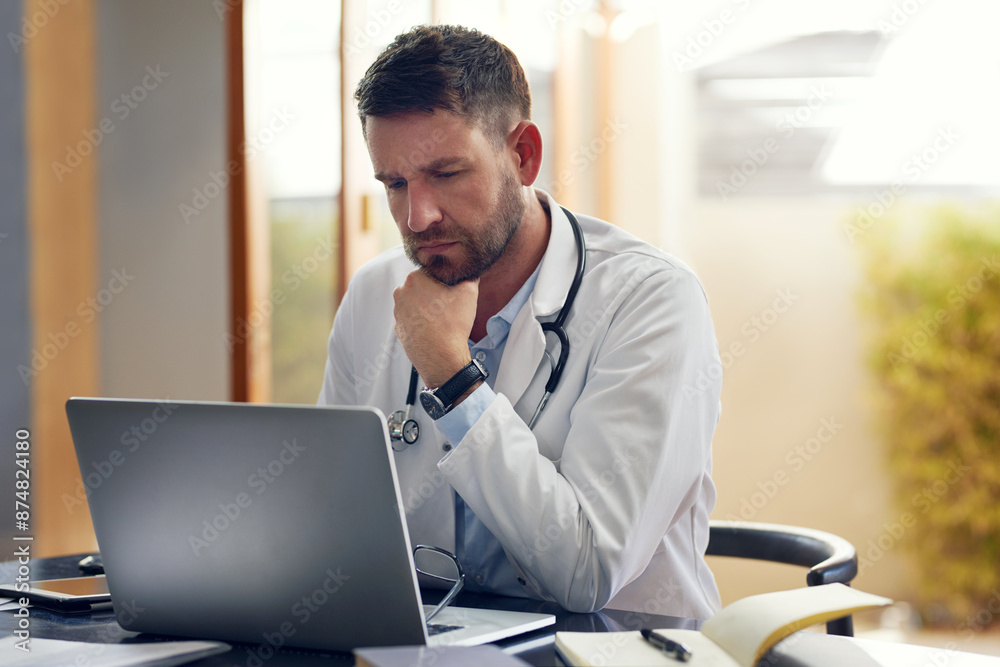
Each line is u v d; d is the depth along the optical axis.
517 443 1.01
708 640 0.80
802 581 3.59
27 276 2.54
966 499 3.55
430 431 1.22
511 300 1.26
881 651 0.81
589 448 1.03
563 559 0.96
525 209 1.23
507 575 1.17
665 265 1.20
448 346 1.07
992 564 3.54
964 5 3.48
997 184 3.53
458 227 1.10
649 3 3.81
